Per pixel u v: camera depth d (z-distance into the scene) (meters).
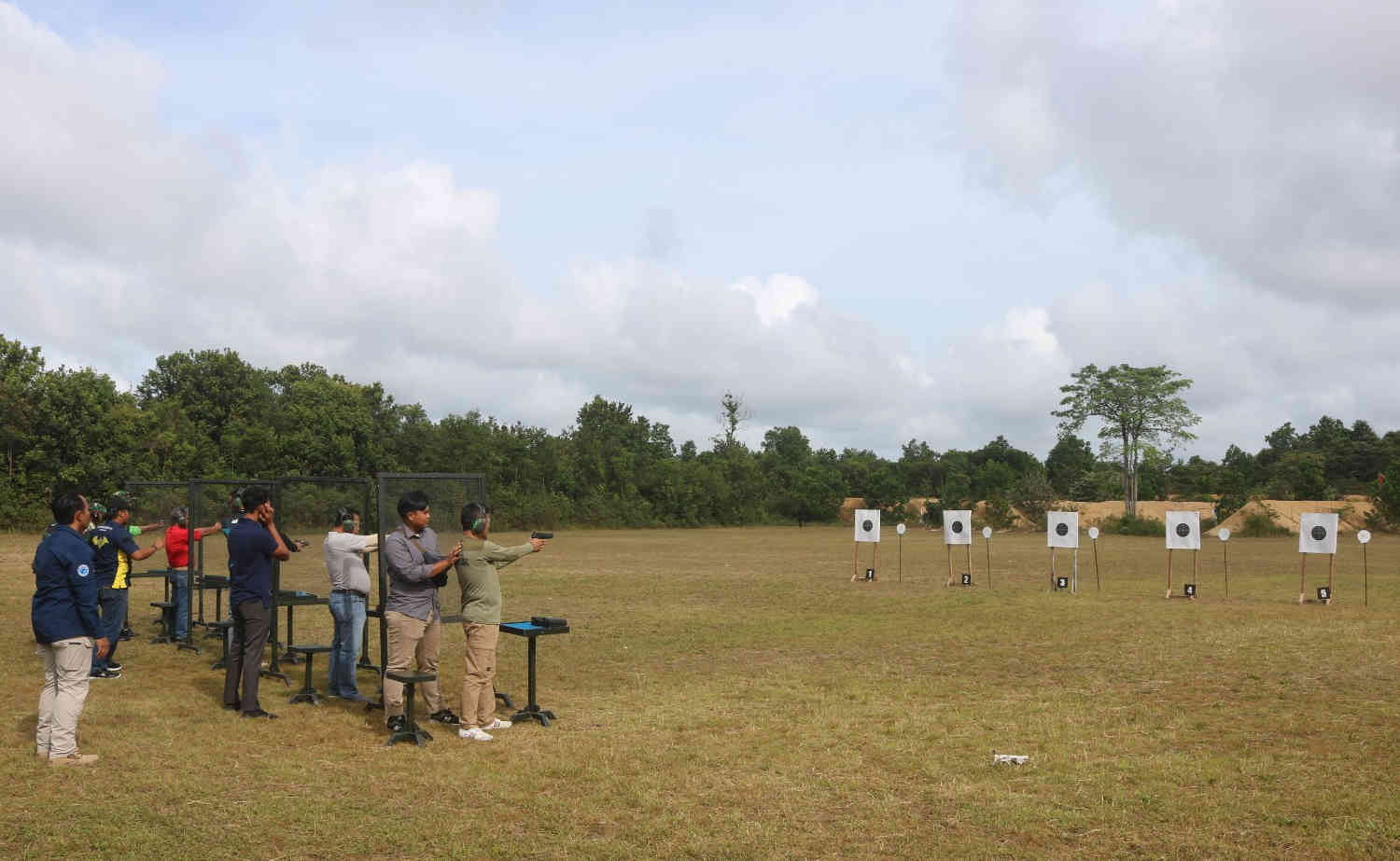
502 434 72.56
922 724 9.45
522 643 15.15
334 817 6.54
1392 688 11.20
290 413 64.38
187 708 10.05
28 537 43.94
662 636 15.91
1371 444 105.69
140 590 22.39
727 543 50.19
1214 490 91.12
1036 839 6.17
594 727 9.42
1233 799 6.95
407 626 9.11
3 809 6.66
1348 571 29.73
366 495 12.52
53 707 7.85
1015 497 75.56
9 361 48.19
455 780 7.45
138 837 6.13
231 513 14.46
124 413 50.94
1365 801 6.86
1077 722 9.56
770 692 11.24
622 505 75.94
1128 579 27.23
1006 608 19.92
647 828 6.33
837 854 5.88
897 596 22.39
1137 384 81.56
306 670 10.51
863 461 111.38
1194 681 11.77
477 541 9.08
